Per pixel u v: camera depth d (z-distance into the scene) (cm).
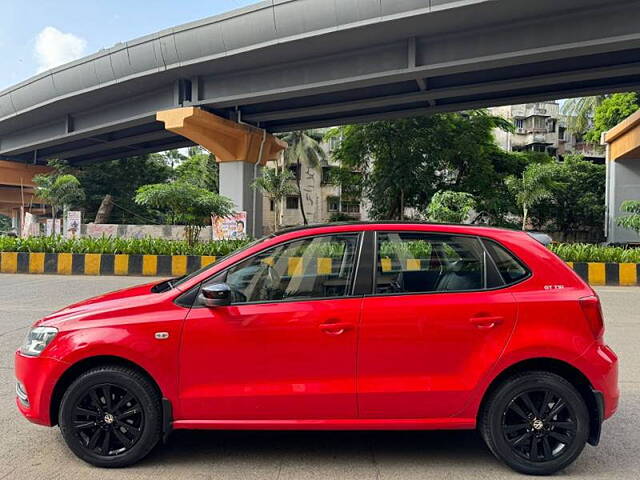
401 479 309
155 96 2388
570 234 3822
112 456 319
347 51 1902
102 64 2273
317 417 314
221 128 2348
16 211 5916
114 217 3750
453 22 1625
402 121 2578
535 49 1582
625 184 2717
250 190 2586
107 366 322
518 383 313
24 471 316
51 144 3042
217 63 2047
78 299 995
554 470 312
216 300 314
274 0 1795
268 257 340
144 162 4047
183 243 1642
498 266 332
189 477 309
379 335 313
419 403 313
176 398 315
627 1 1443
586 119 3516
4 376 512
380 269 332
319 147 3888
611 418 412
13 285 1209
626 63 1731
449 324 314
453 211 1664
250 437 373
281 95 2098
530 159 3069
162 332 315
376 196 2716
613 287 1252
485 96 2217
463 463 332
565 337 312
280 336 313
